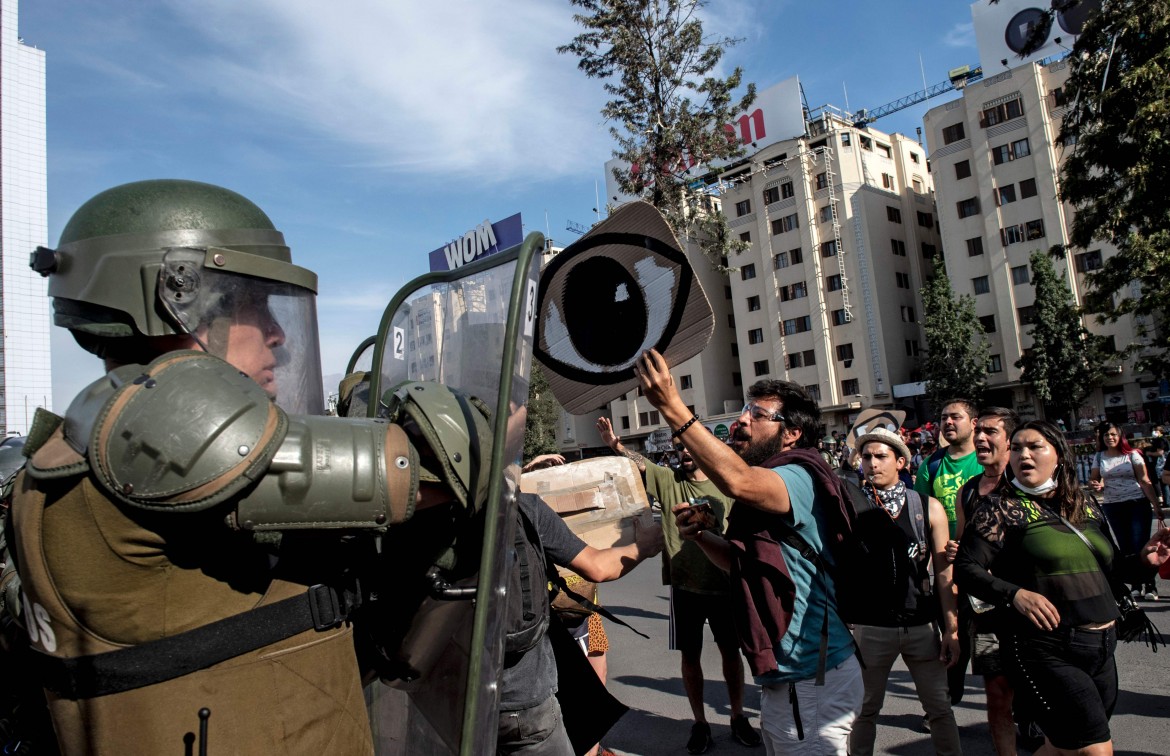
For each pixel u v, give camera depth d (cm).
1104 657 286
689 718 493
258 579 112
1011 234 3966
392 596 146
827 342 4500
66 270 120
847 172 4516
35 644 112
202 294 120
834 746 252
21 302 4234
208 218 123
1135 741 392
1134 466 715
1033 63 3909
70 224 124
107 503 101
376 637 150
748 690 547
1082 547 291
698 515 274
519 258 130
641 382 193
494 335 150
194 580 106
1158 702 438
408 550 142
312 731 114
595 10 1917
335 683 119
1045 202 3853
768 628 256
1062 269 3781
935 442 1670
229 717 106
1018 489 312
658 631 740
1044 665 289
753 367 4844
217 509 100
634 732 473
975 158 4091
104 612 103
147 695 103
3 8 4597
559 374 194
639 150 1991
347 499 104
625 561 270
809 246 4572
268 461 99
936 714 357
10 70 4588
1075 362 3378
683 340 183
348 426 110
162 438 95
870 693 355
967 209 4138
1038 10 3891
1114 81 1385
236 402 100
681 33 1914
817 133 4812
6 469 253
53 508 104
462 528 141
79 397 110
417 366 186
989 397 4062
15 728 142
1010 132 3978
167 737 103
